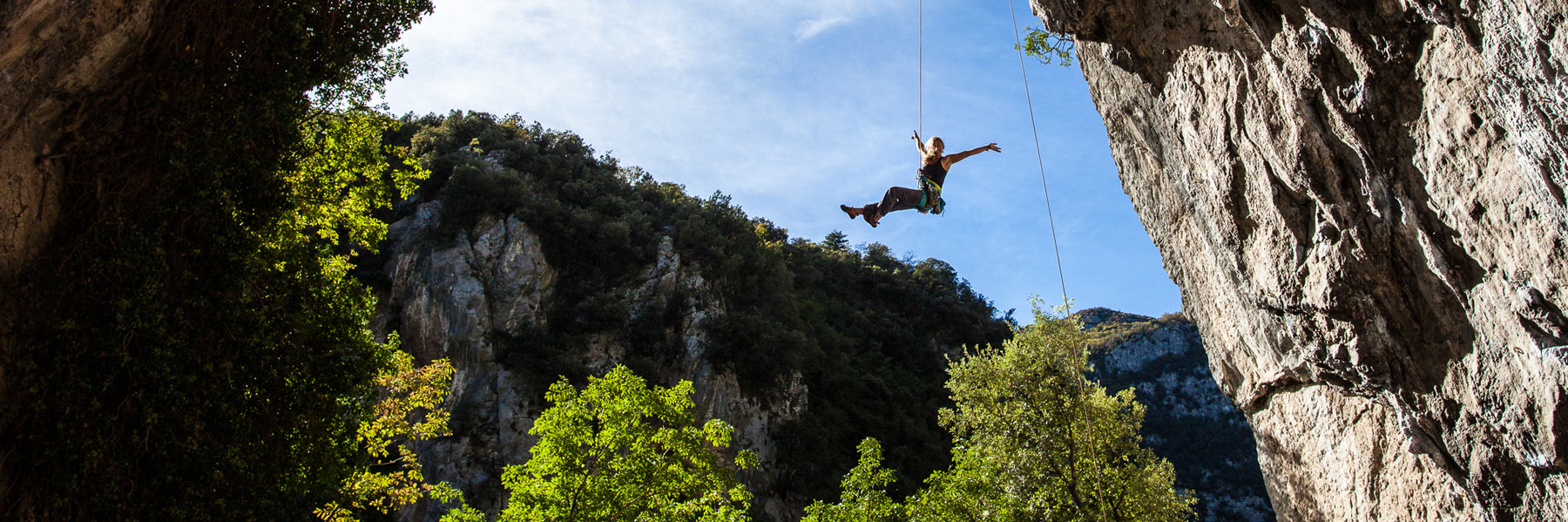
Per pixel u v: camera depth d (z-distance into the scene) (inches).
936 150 446.3
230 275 377.1
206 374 363.3
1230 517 2527.1
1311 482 450.0
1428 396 337.7
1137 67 418.6
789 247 3090.6
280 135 410.3
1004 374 843.4
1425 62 278.7
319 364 446.0
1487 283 290.4
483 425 1680.6
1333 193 333.4
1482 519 335.6
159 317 341.1
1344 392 389.1
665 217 2566.4
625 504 607.5
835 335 2546.8
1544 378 277.6
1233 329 463.8
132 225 339.9
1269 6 323.9
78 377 322.3
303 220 581.3
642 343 2042.3
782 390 2098.9
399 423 742.5
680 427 653.9
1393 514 387.2
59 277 322.3
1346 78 307.7
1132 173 500.1
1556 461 285.4
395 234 2023.9
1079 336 844.6
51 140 327.3
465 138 2544.3
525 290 1952.5
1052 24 434.0
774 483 1903.3
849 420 2247.8
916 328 2930.6
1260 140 358.3
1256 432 492.7
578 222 2169.0
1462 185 281.3
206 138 364.2
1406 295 329.1
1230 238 410.9
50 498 314.0
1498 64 247.1
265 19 396.2
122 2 328.8
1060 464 785.6
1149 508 774.5
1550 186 245.0
